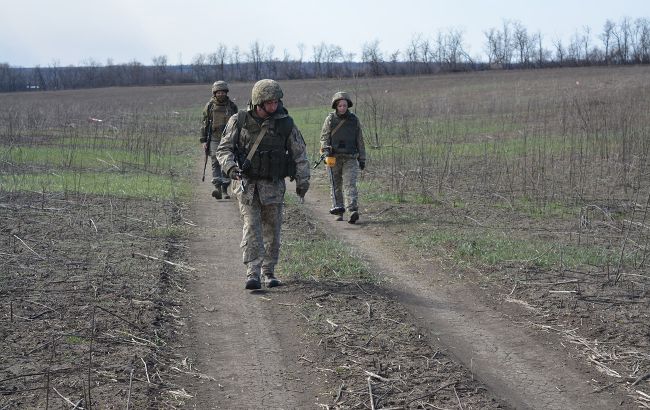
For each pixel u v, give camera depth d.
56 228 9.13
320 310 6.38
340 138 10.51
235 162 6.76
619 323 6.05
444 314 6.44
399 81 55.12
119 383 4.82
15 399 4.50
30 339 5.46
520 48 80.94
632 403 4.71
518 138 21.19
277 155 6.82
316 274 7.50
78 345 5.38
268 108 6.72
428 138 22.03
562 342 5.73
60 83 80.50
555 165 15.69
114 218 9.88
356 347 5.55
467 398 4.72
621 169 14.34
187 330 5.91
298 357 5.39
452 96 38.72
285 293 6.88
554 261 7.94
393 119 27.80
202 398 4.71
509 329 6.05
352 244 9.16
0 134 22.64
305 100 45.69
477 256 8.23
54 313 6.03
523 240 9.12
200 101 49.59
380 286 7.19
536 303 6.61
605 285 7.08
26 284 6.79
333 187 10.73
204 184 14.47
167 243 8.66
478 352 5.57
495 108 30.89
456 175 14.77
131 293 6.62
